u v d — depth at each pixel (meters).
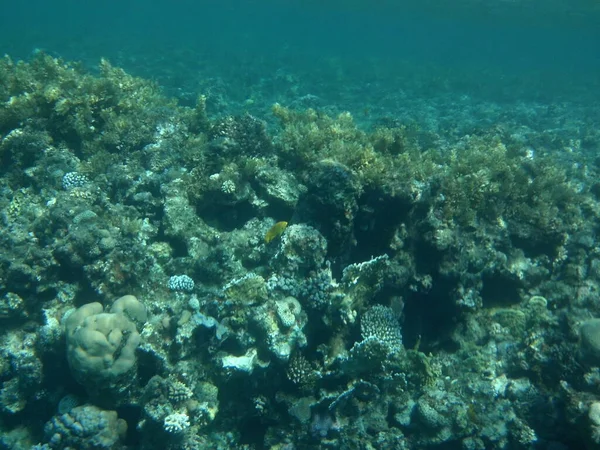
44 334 1.78
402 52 23.67
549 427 1.79
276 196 2.20
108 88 2.91
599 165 4.52
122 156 2.67
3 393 1.80
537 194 2.60
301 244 1.87
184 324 1.75
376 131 2.61
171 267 2.13
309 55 14.99
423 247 2.08
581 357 1.87
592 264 2.52
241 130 2.54
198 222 2.25
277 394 1.83
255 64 11.02
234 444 1.83
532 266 2.46
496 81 11.79
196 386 1.73
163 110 2.96
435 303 2.19
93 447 1.55
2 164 2.64
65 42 12.53
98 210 2.16
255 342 1.77
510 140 4.56
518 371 2.05
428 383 1.93
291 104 7.11
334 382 1.84
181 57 11.06
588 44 31.31
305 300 1.86
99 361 1.53
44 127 2.73
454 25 24.81
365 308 1.98
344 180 1.89
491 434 1.82
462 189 2.28
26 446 1.77
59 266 1.96
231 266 2.04
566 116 7.63
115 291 1.91
